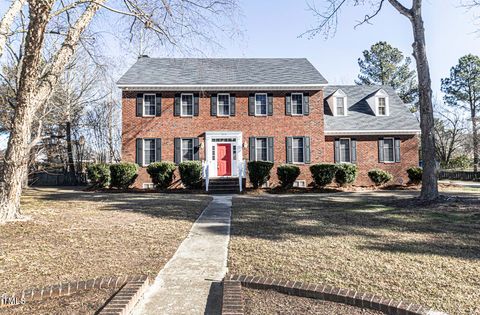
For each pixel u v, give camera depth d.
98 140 35.50
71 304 3.54
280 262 4.97
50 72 8.79
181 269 4.71
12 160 8.09
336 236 6.72
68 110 25.17
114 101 32.91
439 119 41.28
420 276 4.33
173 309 3.48
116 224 7.92
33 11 7.69
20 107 8.10
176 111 20.12
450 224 7.83
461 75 38.91
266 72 21.69
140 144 19.77
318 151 20.50
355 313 3.32
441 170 32.47
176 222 8.30
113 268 4.73
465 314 3.26
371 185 20.22
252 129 20.38
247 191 17.30
